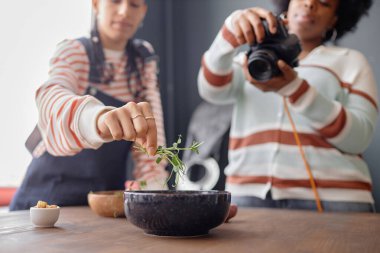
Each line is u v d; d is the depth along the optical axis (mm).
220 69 1378
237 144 1472
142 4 1409
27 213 987
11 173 1634
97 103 894
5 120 1598
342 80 1368
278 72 1184
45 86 1094
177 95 2527
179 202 645
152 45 2406
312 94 1219
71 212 1021
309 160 1321
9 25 1592
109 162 1371
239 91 1504
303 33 1383
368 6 1526
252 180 1389
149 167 1392
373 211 1331
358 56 1382
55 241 644
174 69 2543
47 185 1285
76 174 1311
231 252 575
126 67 1437
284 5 1555
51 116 954
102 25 1372
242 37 1229
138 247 601
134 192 687
